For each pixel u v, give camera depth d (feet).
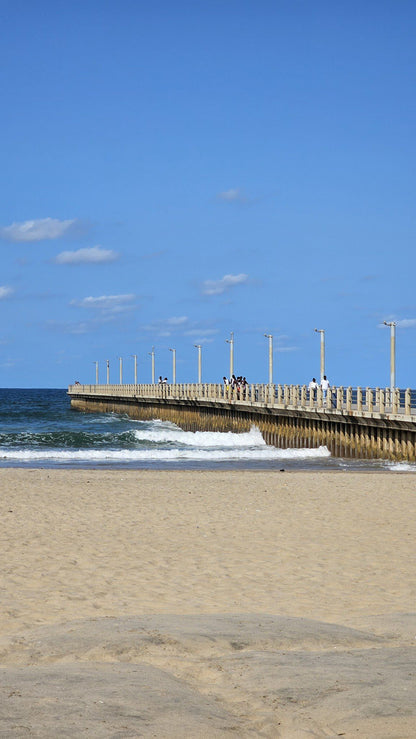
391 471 126.11
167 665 26.94
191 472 120.26
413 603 40.32
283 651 28.37
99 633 30.42
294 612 38.27
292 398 185.57
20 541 58.18
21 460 149.28
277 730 21.20
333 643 29.81
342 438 160.86
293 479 106.63
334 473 119.24
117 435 204.95
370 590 43.55
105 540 59.16
